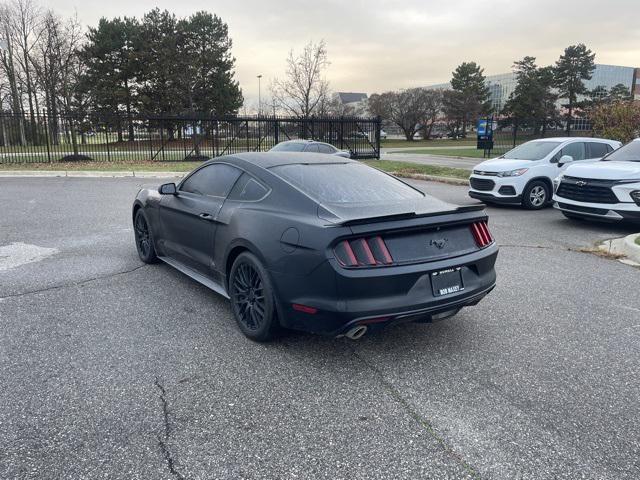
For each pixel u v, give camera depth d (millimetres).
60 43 37125
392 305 3471
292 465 2586
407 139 63344
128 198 11656
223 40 42594
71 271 5895
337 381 3461
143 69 41938
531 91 56000
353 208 3822
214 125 26281
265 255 3787
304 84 39469
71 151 26234
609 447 2768
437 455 2680
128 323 4398
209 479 2475
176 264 5508
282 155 4879
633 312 4859
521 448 2748
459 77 66938
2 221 8789
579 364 3764
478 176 11711
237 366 3654
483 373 3604
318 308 3492
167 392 3273
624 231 8867
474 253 3939
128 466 2557
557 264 6605
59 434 2807
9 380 3381
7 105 43594
